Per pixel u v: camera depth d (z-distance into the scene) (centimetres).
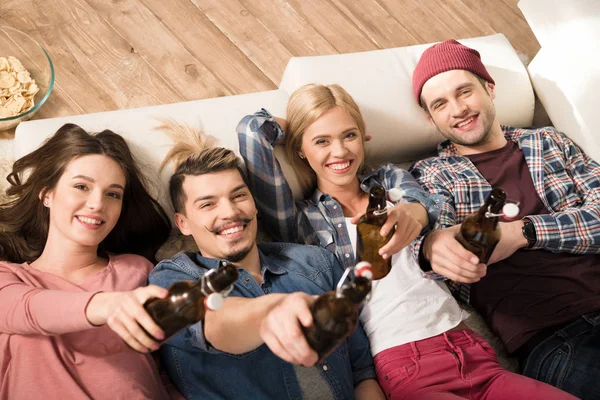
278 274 161
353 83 198
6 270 147
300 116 178
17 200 161
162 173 173
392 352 160
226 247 156
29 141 168
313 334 98
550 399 146
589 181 190
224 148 171
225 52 227
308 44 235
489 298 178
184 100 217
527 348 171
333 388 148
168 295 106
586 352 163
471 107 190
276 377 146
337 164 178
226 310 118
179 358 144
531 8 208
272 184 176
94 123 174
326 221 181
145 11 228
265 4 239
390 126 199
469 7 253
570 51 197
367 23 243
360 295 95
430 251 158
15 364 135
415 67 205
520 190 190
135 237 175
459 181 190
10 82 197
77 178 150
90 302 123
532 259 178
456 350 161
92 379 138
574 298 174
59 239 153
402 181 184
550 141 197
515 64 213
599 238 176
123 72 217
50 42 218
